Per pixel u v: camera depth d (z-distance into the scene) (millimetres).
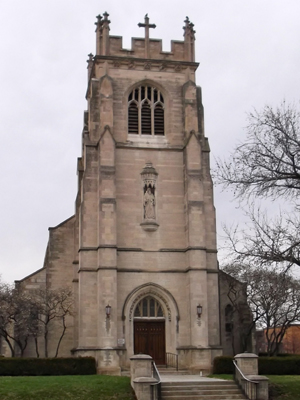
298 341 119625
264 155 34219
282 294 59188
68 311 59031
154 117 60969
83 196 57312
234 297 62406
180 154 59969
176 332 55688
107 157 57188
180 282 56938
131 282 56094
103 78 59594
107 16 61625
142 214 57844
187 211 57688
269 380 43219
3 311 57812
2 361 48625
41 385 40031
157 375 39656
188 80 61719
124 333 54781
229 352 60312
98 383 41031
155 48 62219
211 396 39375
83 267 55688
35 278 61156
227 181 38000
